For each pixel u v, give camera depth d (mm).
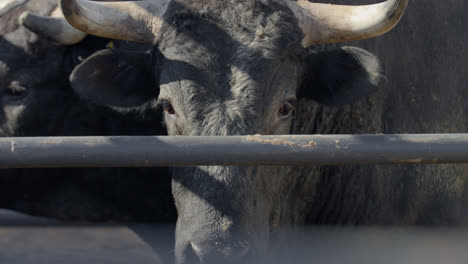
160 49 9938
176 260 9039
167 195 14977
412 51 13844
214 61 9242
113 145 6859
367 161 7047
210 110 9000
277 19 9828
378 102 13016
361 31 10148
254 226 8875
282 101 9742
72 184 15969
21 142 6750
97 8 10070
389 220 13281
